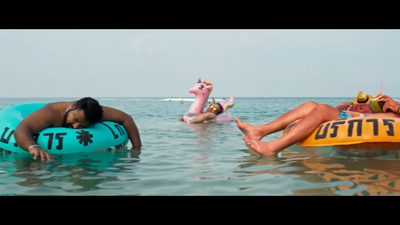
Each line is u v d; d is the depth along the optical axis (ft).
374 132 11.84
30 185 8.86
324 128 12.93
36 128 13.16
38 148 12.33
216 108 30.96
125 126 15.92
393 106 13.75
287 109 54.70
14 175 9.87
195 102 33.37
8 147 13.46
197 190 8.45
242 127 14.90
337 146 12.41
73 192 8.27
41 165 11.28
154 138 18.71
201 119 29.04
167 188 8.62
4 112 15.02
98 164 11.51
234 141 17.43
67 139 13.35
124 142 15.55
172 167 11.07
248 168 10.82
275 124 14.66
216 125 26.76
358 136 11.93
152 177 9.71
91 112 13.67
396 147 11.76
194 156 13.09
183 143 16.72
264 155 12.91
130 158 12.67
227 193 8.19
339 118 13.67
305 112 14.65
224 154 13.53
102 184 8.97
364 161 11.65
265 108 59.36
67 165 11.30
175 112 47.85
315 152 12.98
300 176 9.68
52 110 13.83
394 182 8.91
